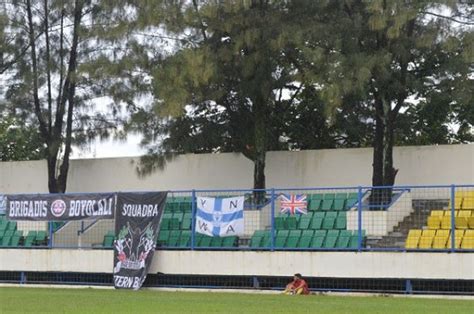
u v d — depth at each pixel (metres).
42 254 33.00
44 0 40.72
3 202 34.28
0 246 34.25
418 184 36.44
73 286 32.09
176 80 32.03
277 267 28.88
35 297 25.41
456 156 35.78
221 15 32.88
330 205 33.34
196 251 30.22
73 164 43.97
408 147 36.81
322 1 33.12
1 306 21.55
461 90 33.31
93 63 35.75
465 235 27.81
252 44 32.62
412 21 32.16
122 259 31.23
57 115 41.53
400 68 34.03
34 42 40.78
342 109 38.91
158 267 30.77
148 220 31.05
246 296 26.33
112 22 36.62
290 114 42.72
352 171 37.78
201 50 32.16
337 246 28.86
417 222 31.47
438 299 25.30
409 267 26.91
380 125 34.72
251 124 37.59
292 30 31.95
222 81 34.69
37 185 44.62
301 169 38.94
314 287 28.61
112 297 25.52
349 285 28.22
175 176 41.72
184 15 33.03
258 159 36.91
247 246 30.34
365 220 30.94
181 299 24.66
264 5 33.97
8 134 49.53
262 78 34.31
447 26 31.64
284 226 31.50
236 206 30.08
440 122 42.38
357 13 32.94
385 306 22.03
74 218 32.59
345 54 31.98
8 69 41.06
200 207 30.62
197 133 37.69
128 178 42.62
